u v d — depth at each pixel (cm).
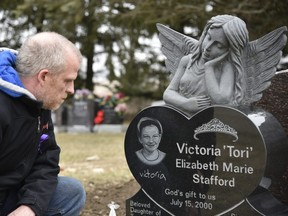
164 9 746
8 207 289
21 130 268
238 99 336
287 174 346
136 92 2056
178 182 353
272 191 334
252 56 338
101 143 1070
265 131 323
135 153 371
